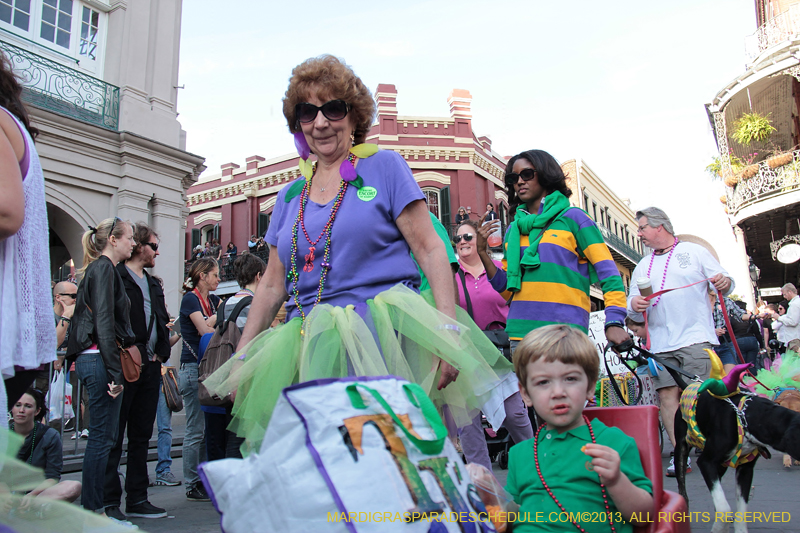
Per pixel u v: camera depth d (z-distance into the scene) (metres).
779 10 18.58
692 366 4.02
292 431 1.23
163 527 3.45
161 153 10.46
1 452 1.46
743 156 19.42
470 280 4.37
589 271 3.16
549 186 3.25
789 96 17.95
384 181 2.15
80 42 10.26
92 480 3.28
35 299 1.65
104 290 3.39
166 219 10.55
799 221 18.31
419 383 2.00
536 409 1.95
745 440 2.67
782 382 3.56
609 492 1.72
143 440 3.81
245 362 2.01
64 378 6.48
